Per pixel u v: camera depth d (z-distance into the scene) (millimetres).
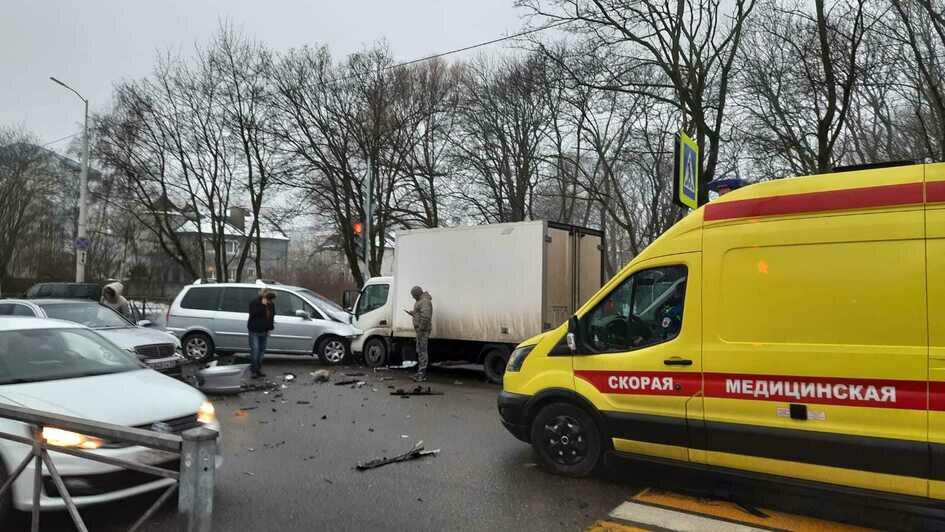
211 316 14586
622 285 5387
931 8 12133
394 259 12984
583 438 5500
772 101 17500
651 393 5059
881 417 4113
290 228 29328
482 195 28391
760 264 4633
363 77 25500
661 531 4348
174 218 31000
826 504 4875
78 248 23344
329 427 7684
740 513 4688
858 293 4238
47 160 45844
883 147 21031
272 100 25750
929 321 3996
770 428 4500
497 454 6383
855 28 12336
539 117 26750
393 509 4766
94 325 10359
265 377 12242
